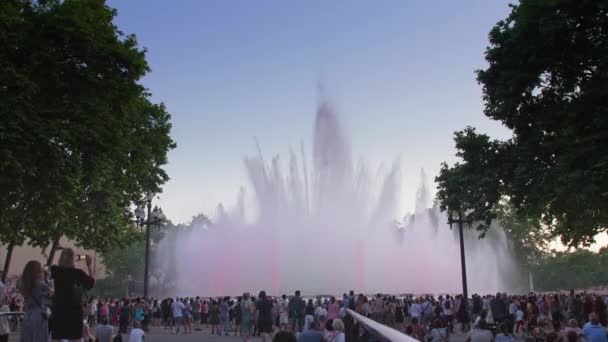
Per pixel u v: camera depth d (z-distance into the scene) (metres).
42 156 24.30
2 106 22.25
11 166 22.61
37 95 25.38
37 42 24.73
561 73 24.67
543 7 23.20
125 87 27.17
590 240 31.47
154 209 43.12
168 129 43.91
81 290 8.71
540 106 25.25
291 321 33.69
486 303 42.19
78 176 26.77
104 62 26.17
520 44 24.39
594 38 23.92
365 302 31.50
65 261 8.73
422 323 34.62
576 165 23.20
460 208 29.89
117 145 28.27
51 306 8.62
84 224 40.00
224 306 36.16
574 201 25.27
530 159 25.66
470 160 28.16
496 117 26.09
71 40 25.14
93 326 34.56
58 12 25.97
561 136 25.25
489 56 25.75
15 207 31.41
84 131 25.44
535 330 24.48
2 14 23.50
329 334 15.93
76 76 25.98
